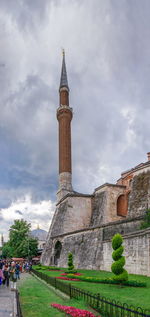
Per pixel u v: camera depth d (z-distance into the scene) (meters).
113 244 18.70
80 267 35.69
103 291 15.28
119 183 54.91
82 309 11.23
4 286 22.00
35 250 77.75
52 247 50.47
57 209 60.75
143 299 12.61
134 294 13.99
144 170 40.91
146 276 21.39
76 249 39.28
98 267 31.92
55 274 30.27
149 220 27.31
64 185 63.34
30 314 11.35
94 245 34.72
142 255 22.62
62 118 69.06
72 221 51.56
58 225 54.75
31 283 24.00
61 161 65.81
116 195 50.16
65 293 15.77
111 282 18.23
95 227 36.00
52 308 12.43
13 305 13.47
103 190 51.06
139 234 23.45
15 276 27.45
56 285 18.50
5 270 22.42
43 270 37.84
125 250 25.47
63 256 43.16
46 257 55.12
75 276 24.08
